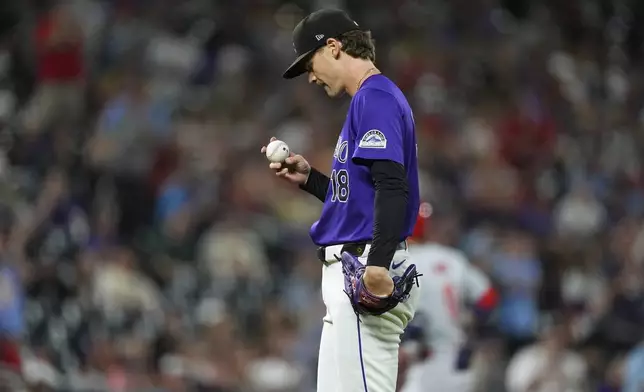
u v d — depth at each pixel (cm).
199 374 3631
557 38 6962
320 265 4362
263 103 5638
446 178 5269
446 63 6362
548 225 5194
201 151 5028
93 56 5694
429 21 6706
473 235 4681
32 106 5234
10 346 3162
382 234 1767
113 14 6069
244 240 4366
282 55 6034
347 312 1866
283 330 4047
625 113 6556
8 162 4569
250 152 5081
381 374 1873
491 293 2967
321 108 5619
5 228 3709
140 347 3534
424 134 5591
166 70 5741
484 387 3759
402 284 1825
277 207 4784
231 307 4075
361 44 1927
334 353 1884
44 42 5388
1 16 5812
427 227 3002
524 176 5491
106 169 4788
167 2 6238
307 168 2077
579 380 3778
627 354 4006
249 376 3762
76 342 3566
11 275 3434
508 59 6506
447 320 2884
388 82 1900
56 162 4638
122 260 3978
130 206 4653
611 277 4647
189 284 4166
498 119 6025
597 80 6806
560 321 4075
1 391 3111
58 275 3716
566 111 6338
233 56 5891
